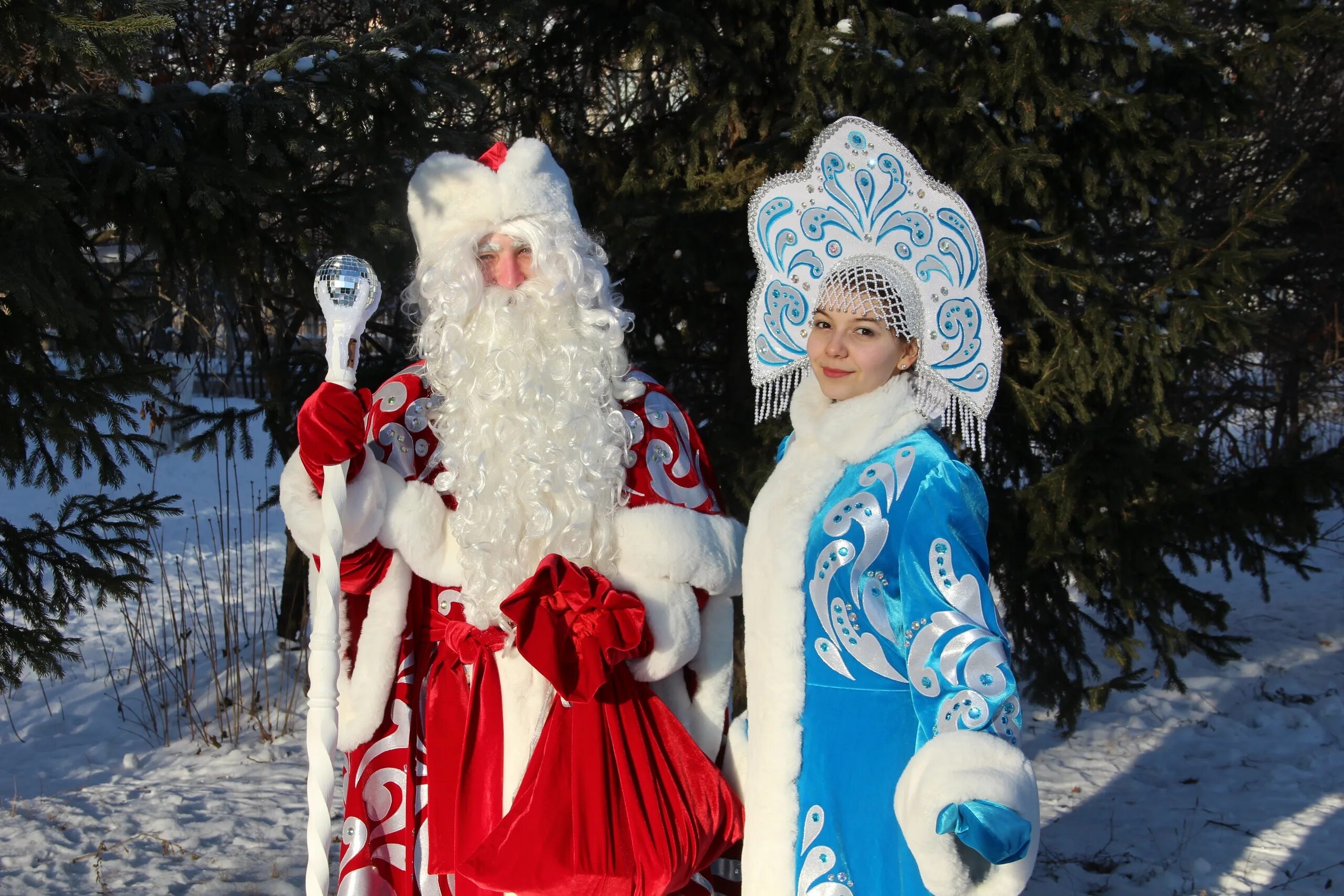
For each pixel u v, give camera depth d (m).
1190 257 4.64
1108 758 5.47
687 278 4.69
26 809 4.52
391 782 2.41
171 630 7.23
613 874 2.16
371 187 3.90
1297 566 5.11
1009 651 1.79
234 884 3.77
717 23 4.83
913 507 1.90
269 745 5.43
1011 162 4.06
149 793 4.75
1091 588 4.65
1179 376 4.58
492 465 2.30
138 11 3.31
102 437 3.71
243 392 13.11
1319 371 8.66
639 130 5.12
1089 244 4.45
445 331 2.42
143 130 3.49
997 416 4.95
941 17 4.27
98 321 3.64
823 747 1.94
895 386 2.03
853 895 1.87
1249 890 3.89
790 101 4.84
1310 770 5.21
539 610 2.11
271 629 7.32
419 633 2.47
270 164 3.61
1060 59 4.32
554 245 2.46
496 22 4.10
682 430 2.47
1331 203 8.38
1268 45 4.49
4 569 3.94
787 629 2.00
